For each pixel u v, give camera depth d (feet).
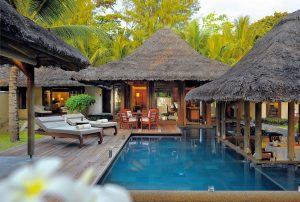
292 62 24.06
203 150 33.68
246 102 28.99
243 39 83.92
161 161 28.66
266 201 10.91
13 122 33.27
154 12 101.60
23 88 67.26
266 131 38.99
